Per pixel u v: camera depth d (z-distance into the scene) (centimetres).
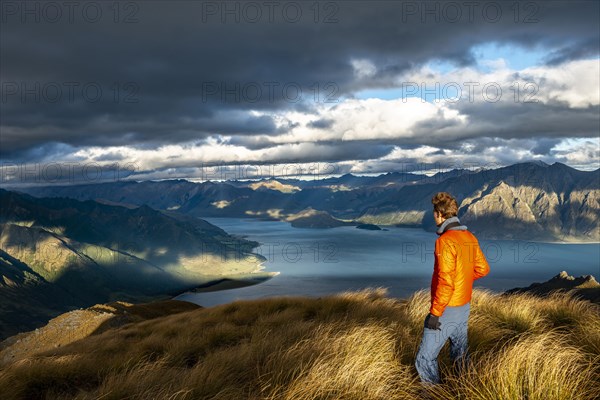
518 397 411
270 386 501
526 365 454
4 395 600
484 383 438
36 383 660
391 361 554
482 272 492
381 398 461
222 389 503
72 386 664
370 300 1166
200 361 659
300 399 455
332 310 1064
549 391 412
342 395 464
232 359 618
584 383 434
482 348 591
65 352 1188
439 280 474
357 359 530
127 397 514
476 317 735
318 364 511
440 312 475
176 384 523
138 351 841
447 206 492
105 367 719
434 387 468
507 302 899
